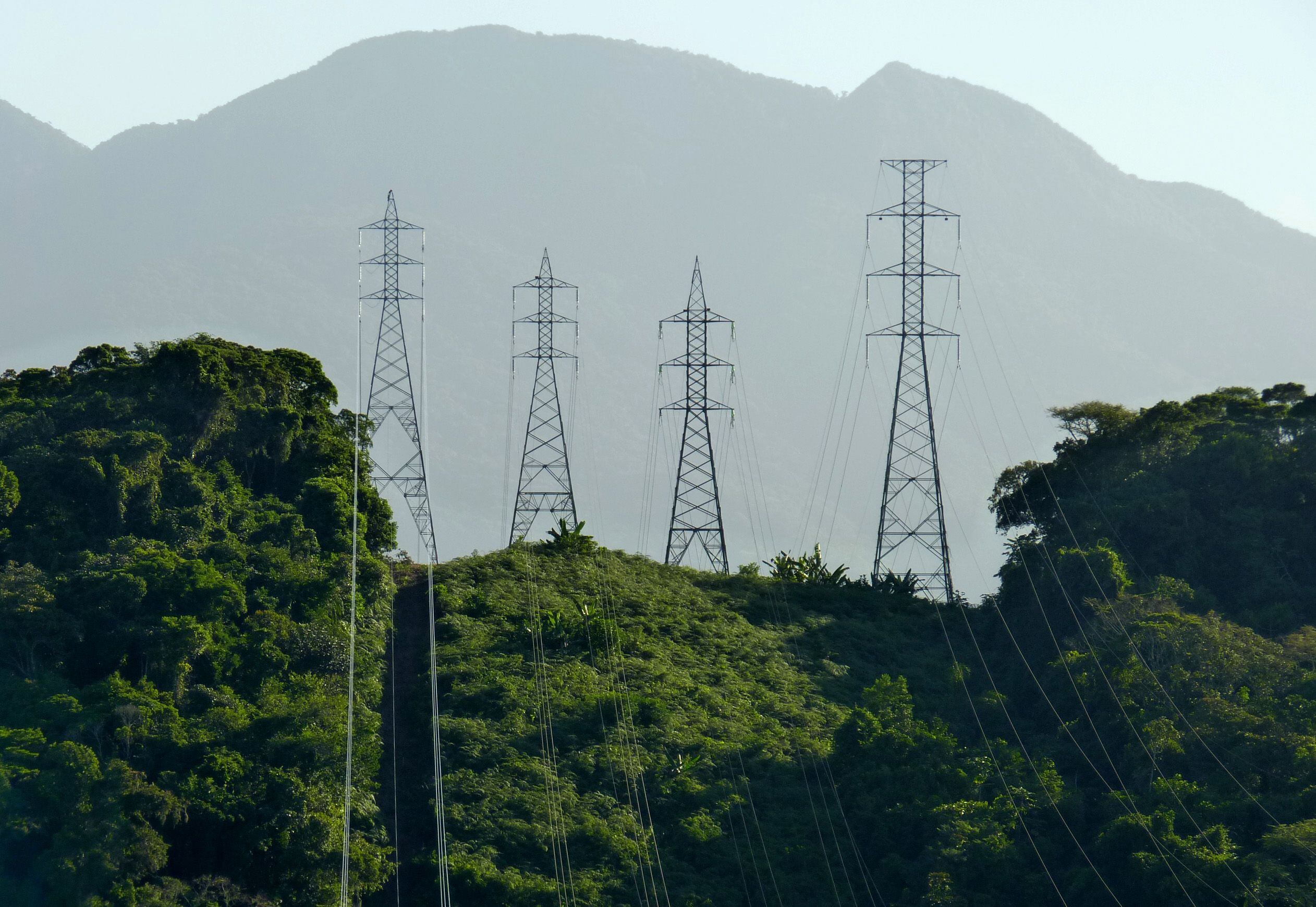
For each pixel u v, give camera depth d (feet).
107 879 626.64
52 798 641.81
